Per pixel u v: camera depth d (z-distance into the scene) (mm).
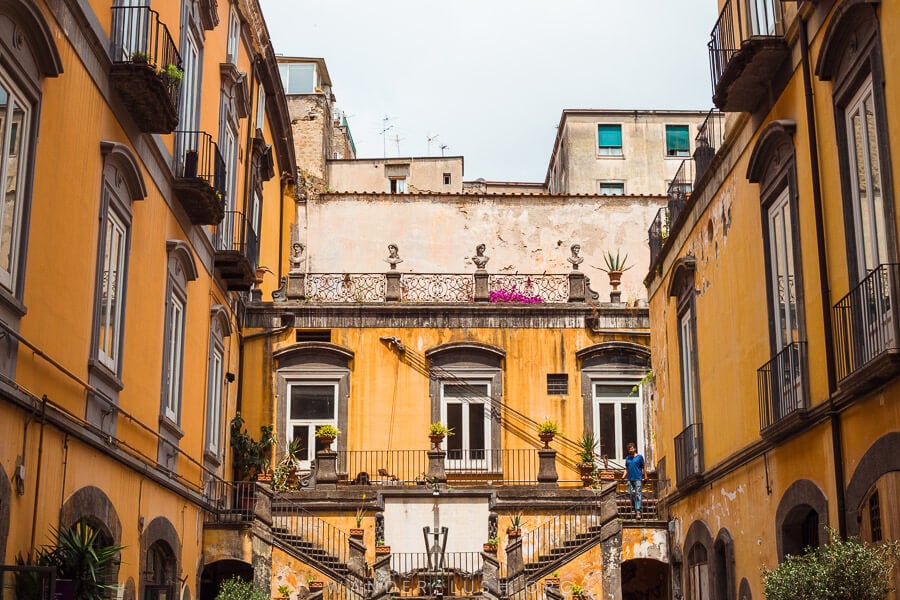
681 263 18469
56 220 11789
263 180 26953
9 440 10398
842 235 11422
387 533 23641
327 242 31922
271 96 27484
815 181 12086
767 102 13992
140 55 13531
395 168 39750
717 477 16703
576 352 27094
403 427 26703
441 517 23766
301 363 27016
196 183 17219
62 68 11477
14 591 10031
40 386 11352
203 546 20359
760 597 14273
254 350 27016
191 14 18047
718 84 14039
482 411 26906
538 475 24609
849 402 11109
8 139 10461
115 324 14305
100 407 13484
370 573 22484
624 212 32469
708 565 17312
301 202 32125
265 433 25781
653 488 25375
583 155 41344
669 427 20406
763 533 14188
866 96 10898
